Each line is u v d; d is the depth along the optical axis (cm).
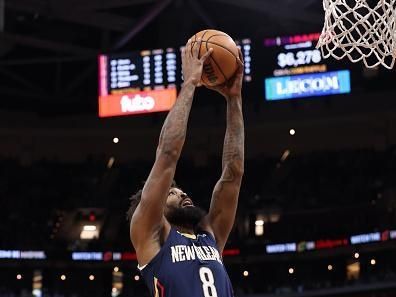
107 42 2381
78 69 2747
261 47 1822
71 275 2461
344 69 1781
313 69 1794
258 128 2578
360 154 2544
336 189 2470
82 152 2719
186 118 379
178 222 380
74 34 2527
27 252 2431
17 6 2128
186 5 2266
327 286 2278
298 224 2427
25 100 2672
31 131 2669
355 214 2386
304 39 1803
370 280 2227
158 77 1845
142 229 365
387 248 2238
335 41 568
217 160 2641
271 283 2388
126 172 2662
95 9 2188
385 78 2469
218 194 411
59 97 2616
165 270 357
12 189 2616
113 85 1864
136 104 1852
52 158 2712
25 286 2427
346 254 2312
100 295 2438
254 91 1814
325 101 2522
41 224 2545
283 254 2364
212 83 424
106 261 2436
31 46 2520
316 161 2570
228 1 2153
